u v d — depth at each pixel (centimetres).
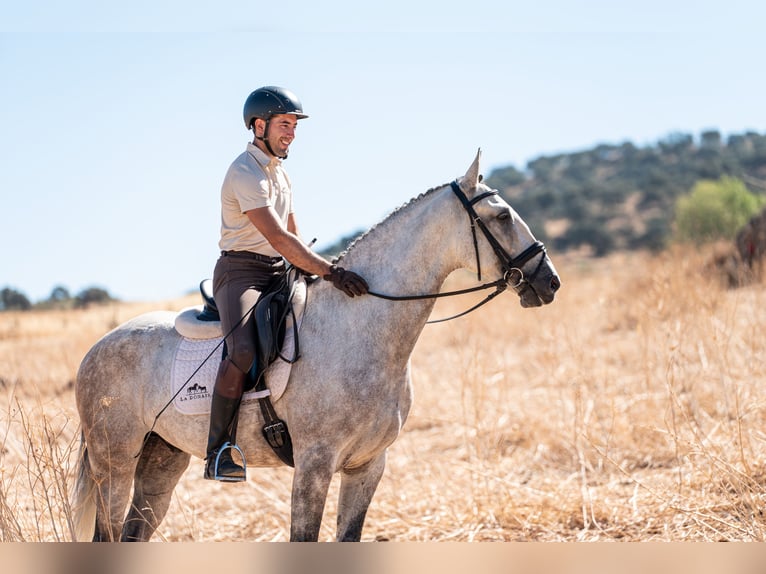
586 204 12644
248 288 581
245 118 595
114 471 615
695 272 1598
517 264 561
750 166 13238
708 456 726
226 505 898
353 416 549
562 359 1318
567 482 842
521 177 17062
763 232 1842
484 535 746
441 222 571
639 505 772
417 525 787
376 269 581
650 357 1151
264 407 563
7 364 1427
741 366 1074
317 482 546
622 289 1791
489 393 1216
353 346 559
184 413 587
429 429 1144
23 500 739
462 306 1883
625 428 964
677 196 12188
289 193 616
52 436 621
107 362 621
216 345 593
